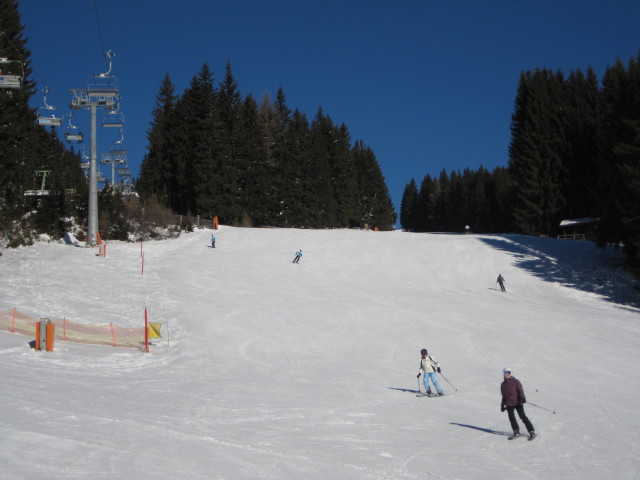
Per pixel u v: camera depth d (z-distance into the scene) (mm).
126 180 66688
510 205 78000
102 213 49094
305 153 87750
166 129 82312
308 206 86500
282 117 99375
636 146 38625
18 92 46312
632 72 42875
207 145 75875
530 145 73062
